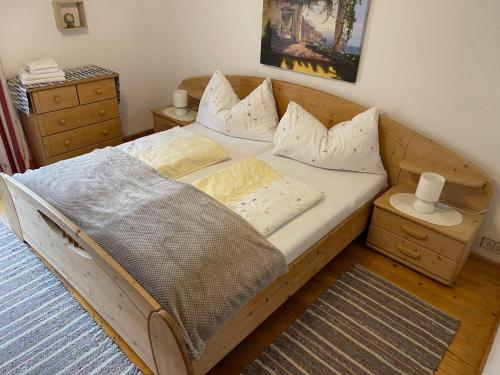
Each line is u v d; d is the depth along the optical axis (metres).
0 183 2.19
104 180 2.02
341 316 2.00
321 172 2.47
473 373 1.74
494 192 2.22
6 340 1.80
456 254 2.10
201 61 3.51
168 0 3.47
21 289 2.08
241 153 2.68
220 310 1.43
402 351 1.83
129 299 1.40
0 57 2.81
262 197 2.00
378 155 2.46
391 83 2.39
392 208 2.27
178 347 1.25
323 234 1.99
